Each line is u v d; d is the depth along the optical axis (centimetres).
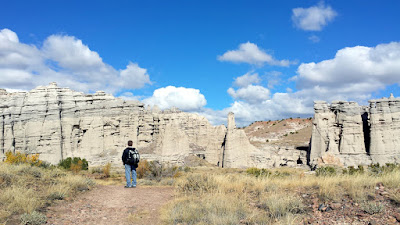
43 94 8206
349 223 843
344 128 8369
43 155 7756
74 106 8362
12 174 1456
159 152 7975
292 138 12338
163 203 1262
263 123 18388
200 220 954
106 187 1666
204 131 9306
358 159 7931
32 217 888
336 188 1191
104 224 935
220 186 1498
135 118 8600
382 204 942
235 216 945
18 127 7875
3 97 8225
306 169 7781
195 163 7950
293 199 1071
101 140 8319
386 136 7975
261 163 8219
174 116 9312
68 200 1236
